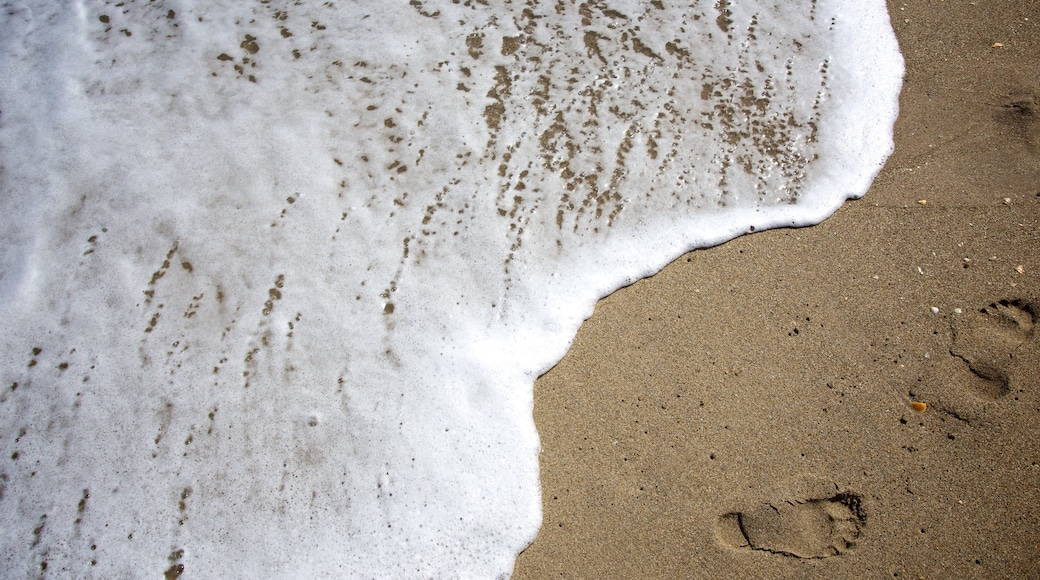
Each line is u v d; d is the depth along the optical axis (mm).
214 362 2396
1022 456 2105
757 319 2436
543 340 2447
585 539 2072
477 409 2312
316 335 2453
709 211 2740
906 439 2162
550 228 2701
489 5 3271
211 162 2826
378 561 2092
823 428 2199
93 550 2102
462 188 2781
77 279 2555
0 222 2674
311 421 2293
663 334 2426
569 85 3041
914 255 2537
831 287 2494
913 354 2312
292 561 2092
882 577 1953
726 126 2939
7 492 2180
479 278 2590
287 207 2723
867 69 3074
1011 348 2289
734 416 2234
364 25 3238
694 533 2053
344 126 2934
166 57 3137
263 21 3254
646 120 2951
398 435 2271
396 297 2537
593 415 2279
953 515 2029
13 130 2908
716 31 3211
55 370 2377
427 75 3078
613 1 3273
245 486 2193
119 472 2211
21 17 3244
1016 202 2611
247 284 2553
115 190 2754
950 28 3150
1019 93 2893
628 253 2646
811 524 2041
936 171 2746
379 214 2717
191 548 2107
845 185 2760
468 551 2094
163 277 2562
